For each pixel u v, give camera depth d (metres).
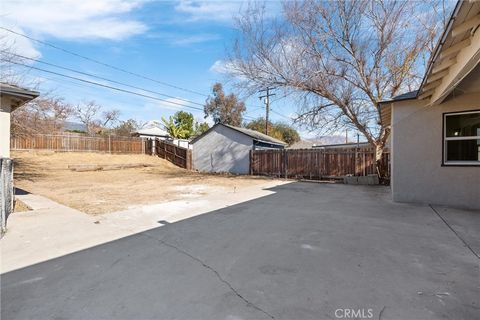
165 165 20.22
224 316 2.02
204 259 3.13
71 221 4.92
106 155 20.42
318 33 10.80
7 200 5.12
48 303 2.23
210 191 9.06
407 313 2.02
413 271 2.73
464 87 5.48
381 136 11.42
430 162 6.28
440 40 3.51
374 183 11.11
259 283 2.52
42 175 13.24
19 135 10.38
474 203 5.78
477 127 5.80
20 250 3.46
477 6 2.82
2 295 2.36
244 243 3.68
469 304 2.13
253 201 7.06
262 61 11.94
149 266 2.96
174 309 2.12
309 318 1.98
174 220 5.01
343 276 2.63
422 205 6.22
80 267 2.94
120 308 2.14
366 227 4.39
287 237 3.91
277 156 15.18
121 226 4.59
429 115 6.28
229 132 17.84
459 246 3.46
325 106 12.02
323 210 5.81
